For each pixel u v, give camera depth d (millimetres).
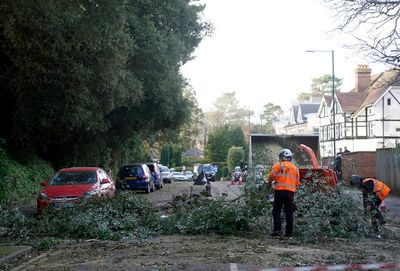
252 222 12094
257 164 12812
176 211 13945
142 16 27516
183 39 30891
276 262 8383
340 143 50531
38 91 21328
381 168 27703
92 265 8352
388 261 8578
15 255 9250
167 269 7895
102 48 19703
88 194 14250
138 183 28000
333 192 12305
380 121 47469
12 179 21109
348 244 10523
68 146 28484
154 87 27875
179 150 80375
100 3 13750
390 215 16219
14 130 23109
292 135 25766
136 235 11672
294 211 11719
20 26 18141
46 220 12562
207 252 9352
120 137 33844
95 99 22516
